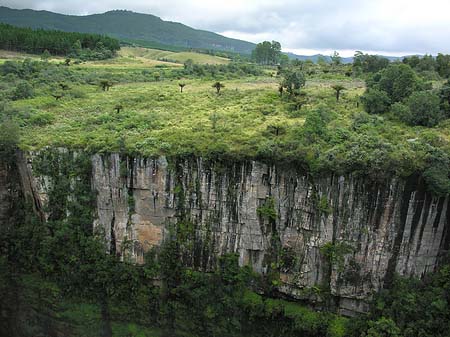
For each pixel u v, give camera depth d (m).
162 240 46.47
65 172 48.91
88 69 99.62
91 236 48.00
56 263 48.75
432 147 39.06
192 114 60.59
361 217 39.59
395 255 39.72
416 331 36.34
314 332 41.72
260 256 44.56
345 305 41.91
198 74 100.38
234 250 45.06
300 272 42.78
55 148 49.16
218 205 44.56
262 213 43.03
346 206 39.84
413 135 44.91
